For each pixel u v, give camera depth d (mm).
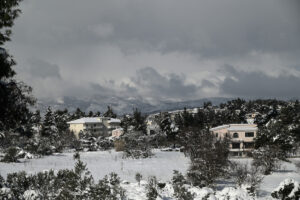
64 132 98875
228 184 32719
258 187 28453
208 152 32750
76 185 12102
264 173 41438
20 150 53281
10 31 15555
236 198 21828
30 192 14492
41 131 85312
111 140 94000
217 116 132250
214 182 30969
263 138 56531
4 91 16344
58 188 14680
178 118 120875
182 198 18719
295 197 23609
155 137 93188
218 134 73812
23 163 43844
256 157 43156
